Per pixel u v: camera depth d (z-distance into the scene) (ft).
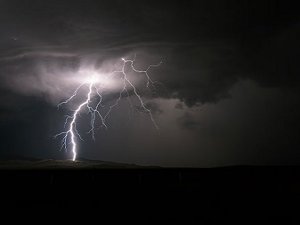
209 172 49.65
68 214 34.76
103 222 31.96
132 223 31.58
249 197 40.65
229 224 30.66
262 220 31.73
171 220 32.32
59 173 46.52
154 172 48.19
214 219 32.32
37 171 46.29
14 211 35.78
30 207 37.35
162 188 44.78
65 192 42.88
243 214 33.83
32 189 43.70
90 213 35.06
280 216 32.96
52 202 39.22
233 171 50.26
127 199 40.29
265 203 38.01
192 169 49.67
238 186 45.88
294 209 35.45
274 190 43.80
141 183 46.65
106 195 41.86
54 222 32.09
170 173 48.73
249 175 49.60
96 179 46.91
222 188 44.93
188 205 37.76
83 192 43.01
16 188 43.91
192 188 44.86
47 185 44.93
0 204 38.27
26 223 31.78
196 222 31.55
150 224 31.27
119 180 47.16
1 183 44.62
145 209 36.35
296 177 49.29
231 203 38.24
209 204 38.04
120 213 34.96
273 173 50.44
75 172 46.75
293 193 42.16
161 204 38.24
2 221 32.40
